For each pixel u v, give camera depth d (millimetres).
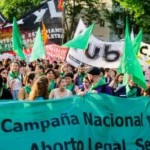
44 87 13281
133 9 59250
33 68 24469
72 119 10062
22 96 16234
